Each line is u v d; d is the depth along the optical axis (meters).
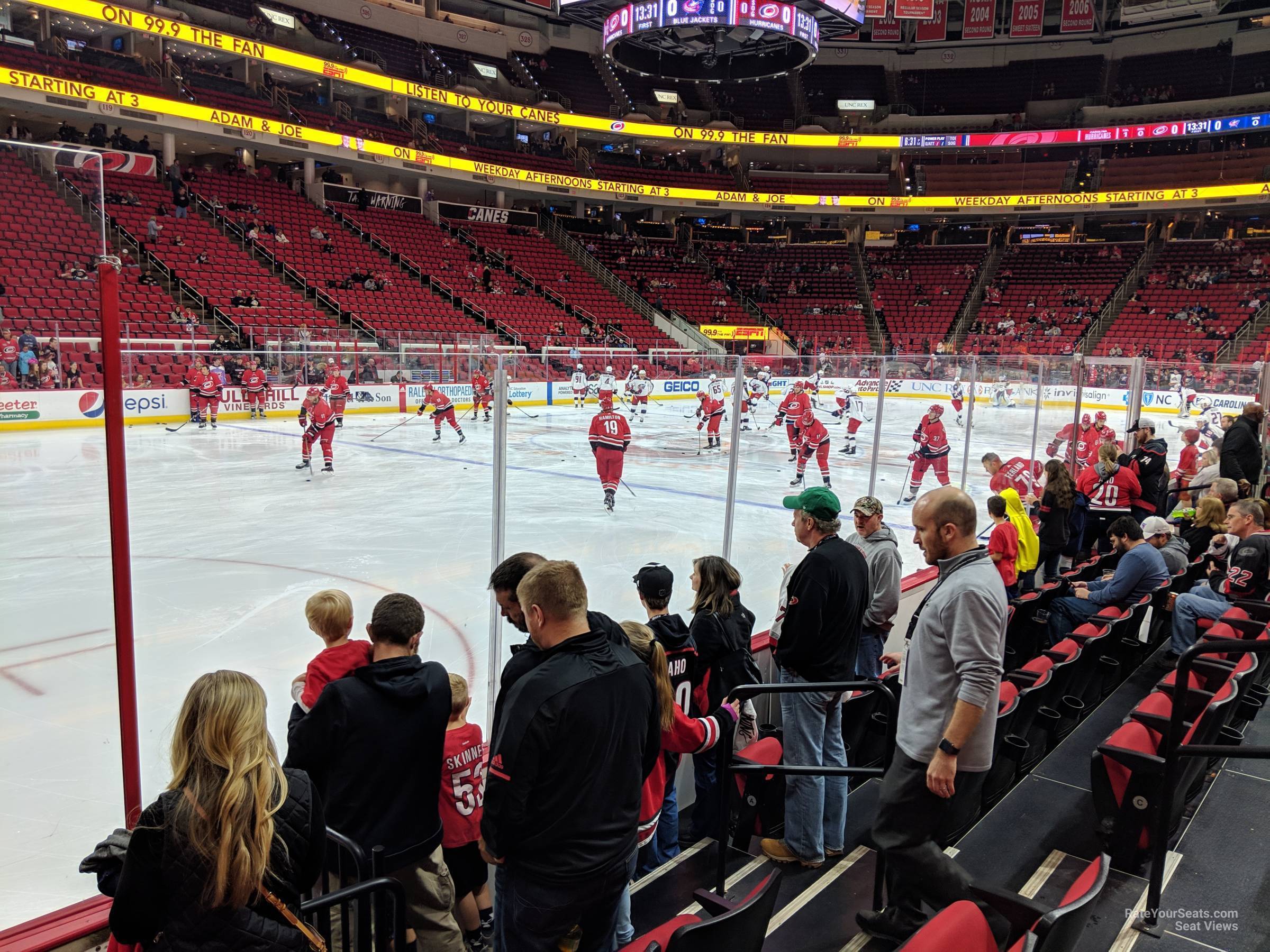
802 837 3.81
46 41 26.53
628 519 6.23
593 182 37.19
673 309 37.00
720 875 3.54
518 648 2.69
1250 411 9.06
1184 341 31.89
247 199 28.94
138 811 3.13
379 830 2.88
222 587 6.48
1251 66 37.47
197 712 1.79
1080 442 10.88
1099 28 36.91
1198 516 7.42
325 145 29.64
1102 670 5.61
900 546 8.59
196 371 15.69
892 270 40.88
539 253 36.59
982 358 9.34
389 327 26.83
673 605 5.75
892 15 36.56
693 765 4.60
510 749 2.35
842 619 3.83
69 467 9.98
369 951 2.62
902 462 8.95
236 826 1.73
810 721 3.86
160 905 1.79
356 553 7.27
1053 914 2.15
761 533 6.95
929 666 2.95
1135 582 6.03
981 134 37.47
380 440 13.51
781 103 42.59
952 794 2.82
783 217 44.00
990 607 2.78
